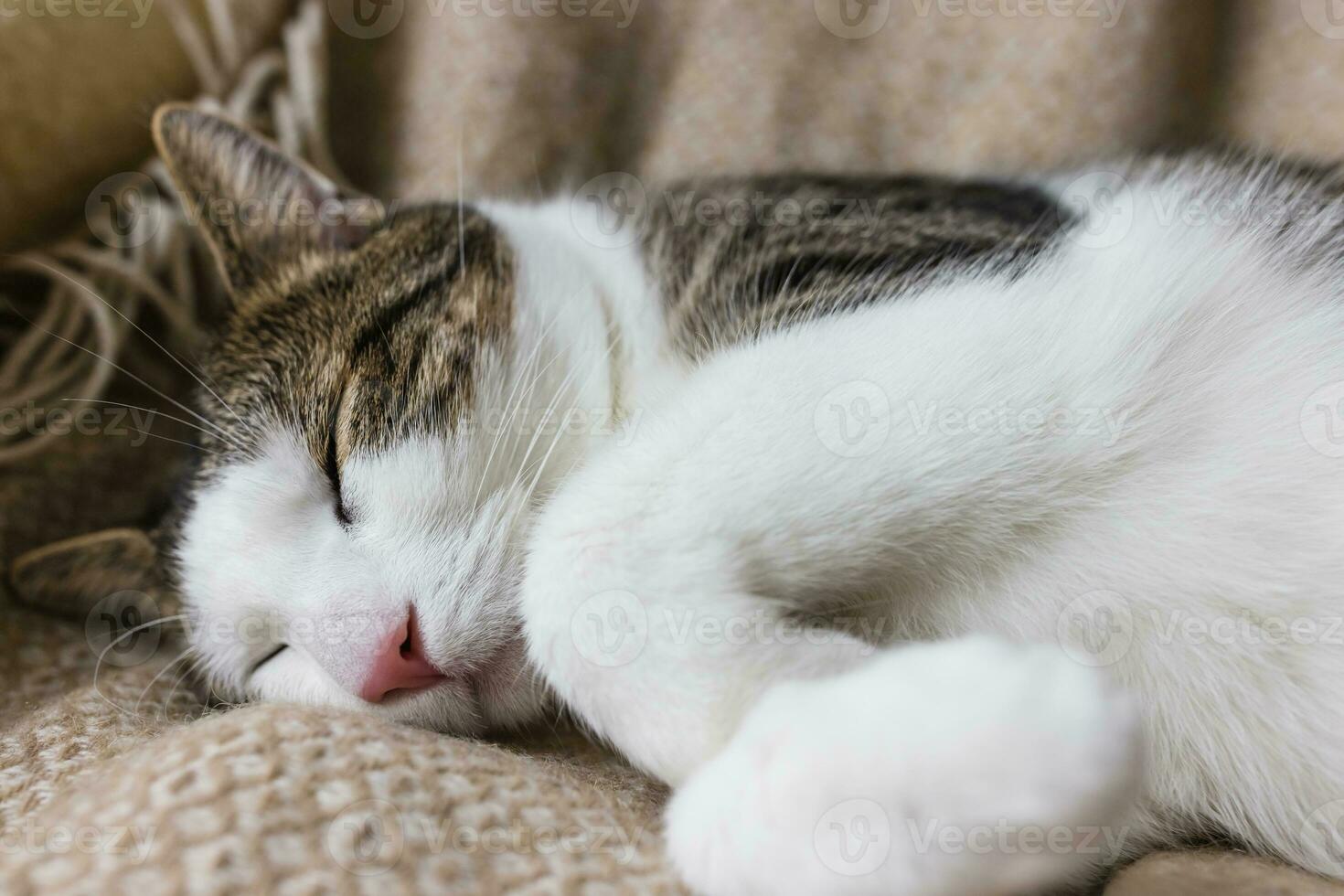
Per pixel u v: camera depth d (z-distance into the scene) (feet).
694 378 1.04
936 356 0.98
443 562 1.05
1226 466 0.98
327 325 1.16
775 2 1.61
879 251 1.07
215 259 1.32
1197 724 0.98
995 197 1.20
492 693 1.06
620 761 1.03
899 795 0.82
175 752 0.92
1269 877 0.92
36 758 1.02
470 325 1.11
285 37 1.55
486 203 1.34
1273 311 1.03
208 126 1.23
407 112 1.62
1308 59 1.49
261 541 1.10
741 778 0.86
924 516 0.96
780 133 1.62
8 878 0.85
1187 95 1.56
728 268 1.10
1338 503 0.98
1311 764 0.97
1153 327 1.00
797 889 0.83
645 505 0.94
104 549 1.24
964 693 0.83
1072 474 0.98
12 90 1.39
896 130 1.62
